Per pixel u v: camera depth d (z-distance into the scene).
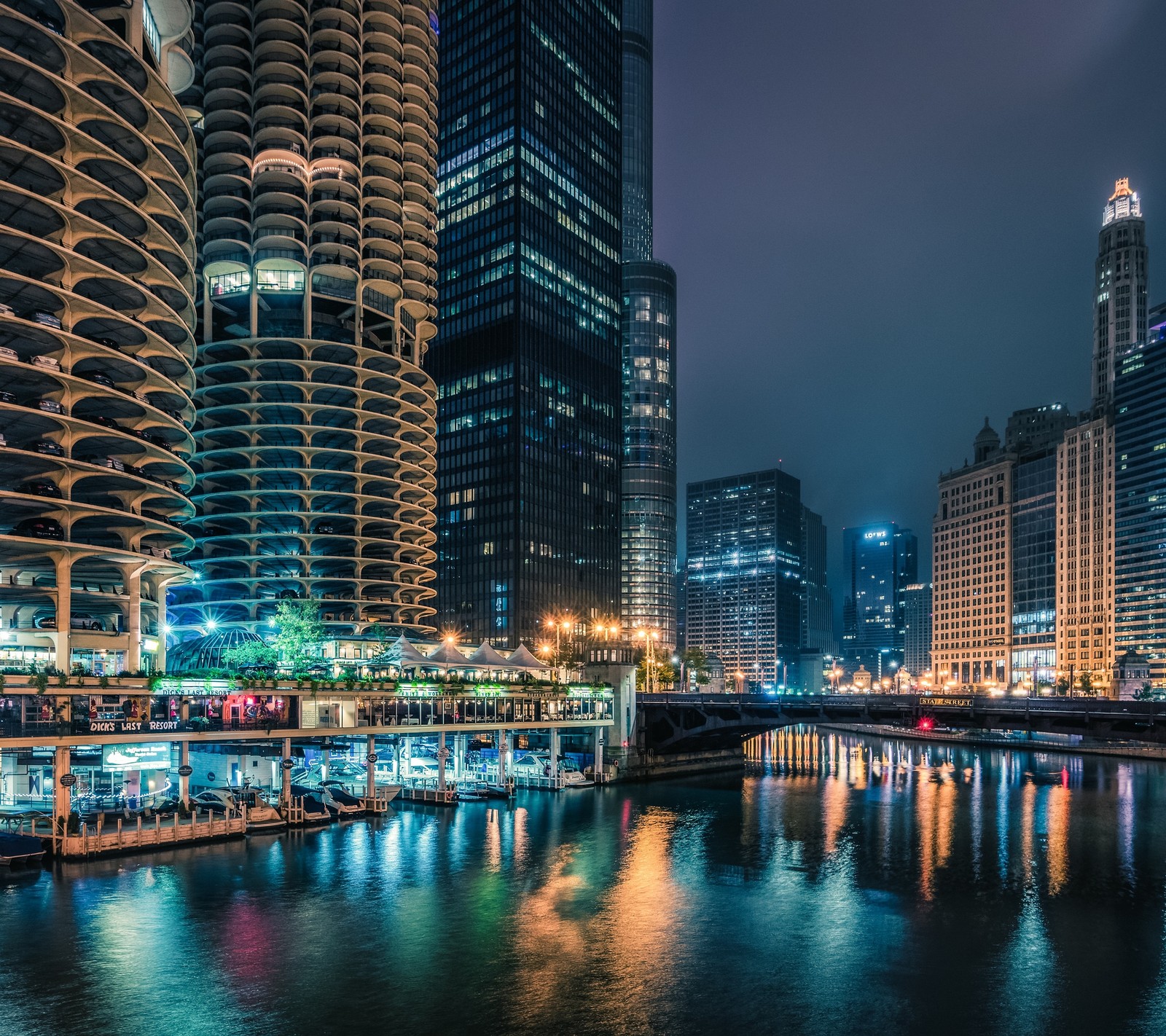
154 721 79.94
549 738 138.25
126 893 63.78
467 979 50.72
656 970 52.66
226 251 141.62
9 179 82.19
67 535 89.69
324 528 147.25
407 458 157.75
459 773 118.00
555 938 57.56
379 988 49.25
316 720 93.44
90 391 87.38
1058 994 49.94
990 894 68.69
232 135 142.50
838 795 120.44
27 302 84.62
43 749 82.00
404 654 110.50
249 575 143.00
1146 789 129.50
